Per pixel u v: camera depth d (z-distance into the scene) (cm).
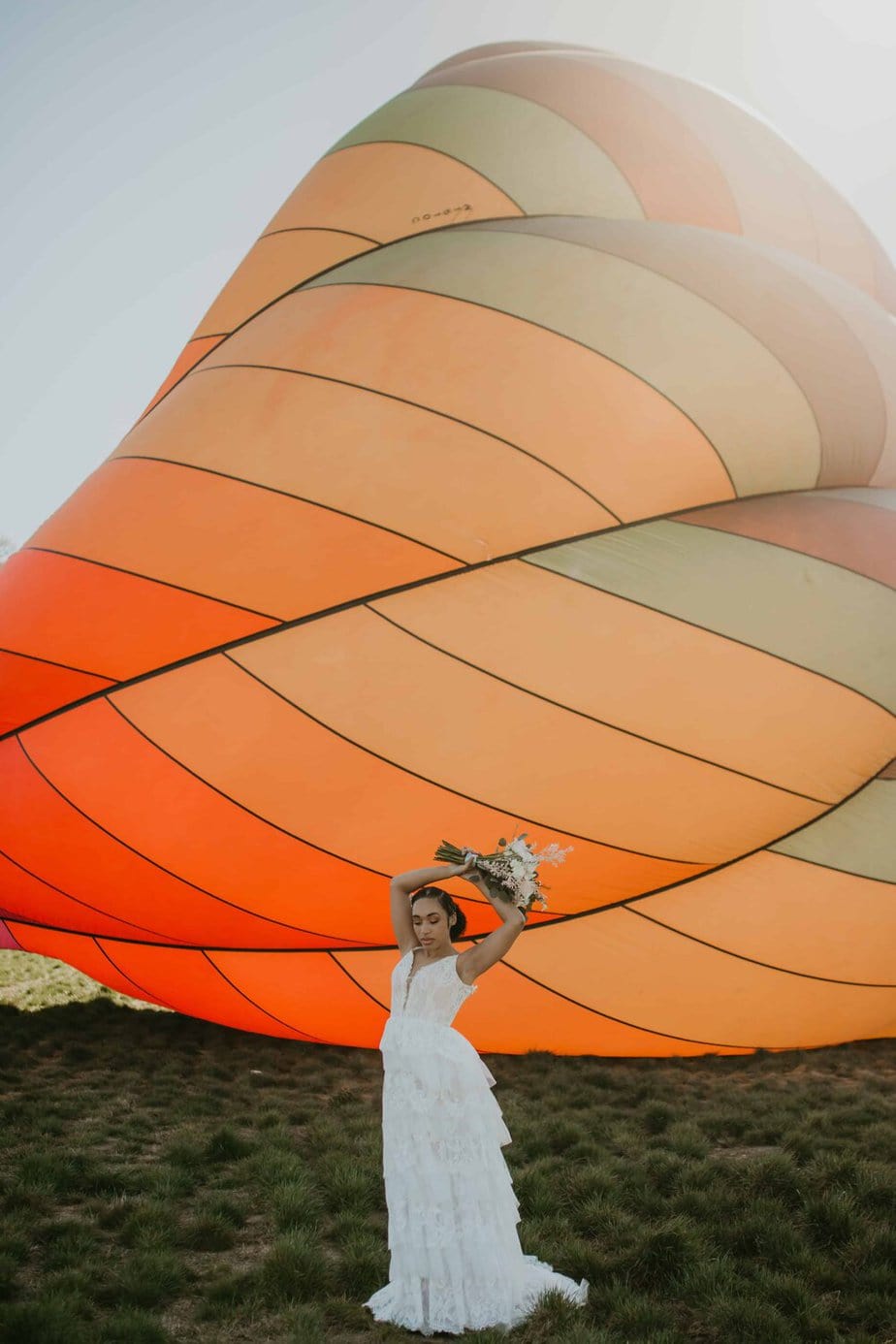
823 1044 898
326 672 903
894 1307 445
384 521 956
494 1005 876
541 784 859
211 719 909
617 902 877
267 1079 877
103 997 1209
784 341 1085
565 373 1006
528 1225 541
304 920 900
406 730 873
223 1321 446
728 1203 555
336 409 1020
